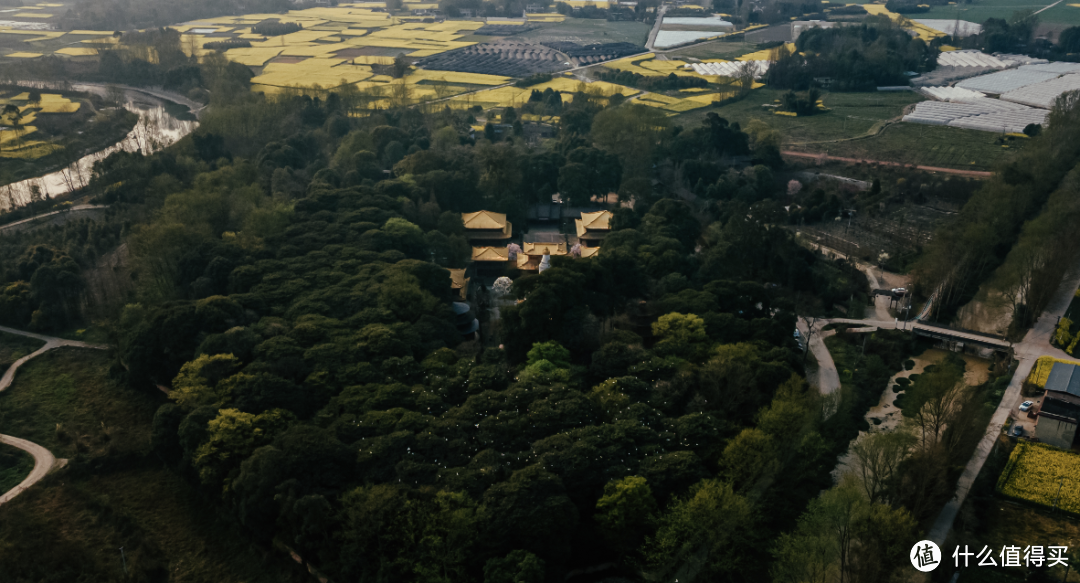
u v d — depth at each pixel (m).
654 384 170.25
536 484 134.00
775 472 146.25
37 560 139.50
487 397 160.75
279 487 138.50
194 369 171.62
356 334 183.62
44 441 176.75
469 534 126.88
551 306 190.00
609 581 135.00
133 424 182.12
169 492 160.75
